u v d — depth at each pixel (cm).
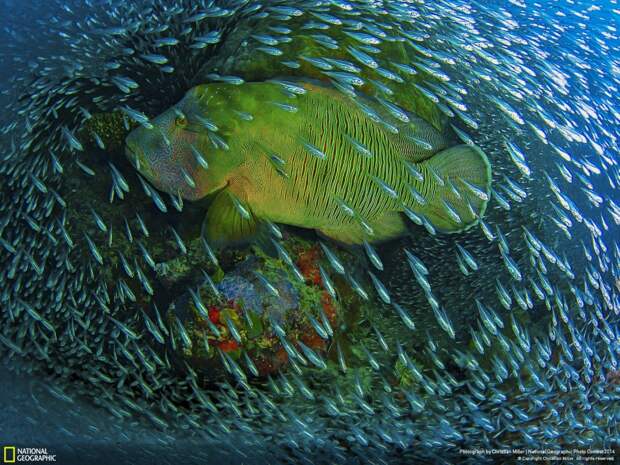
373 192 141
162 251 196
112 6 244
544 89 239
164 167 140
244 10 212
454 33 224
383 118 139
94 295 190
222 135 134
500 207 222
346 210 142
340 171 138
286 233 175
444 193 146
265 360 169
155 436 177
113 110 208
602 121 285
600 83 316
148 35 231
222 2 226
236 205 137
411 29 214
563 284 225
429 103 196
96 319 191
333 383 178
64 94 220
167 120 138
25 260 194
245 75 185
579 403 181
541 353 174
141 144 139
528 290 218
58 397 182
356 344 186
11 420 173
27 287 193
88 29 242
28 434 171
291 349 154
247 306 166
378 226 149
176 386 178
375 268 207
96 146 204
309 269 175
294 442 173
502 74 236
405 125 140
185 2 234
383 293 151
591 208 266
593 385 184
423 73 198
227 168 137
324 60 156
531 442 175
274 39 162
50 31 246
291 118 134
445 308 211
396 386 185
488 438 177
